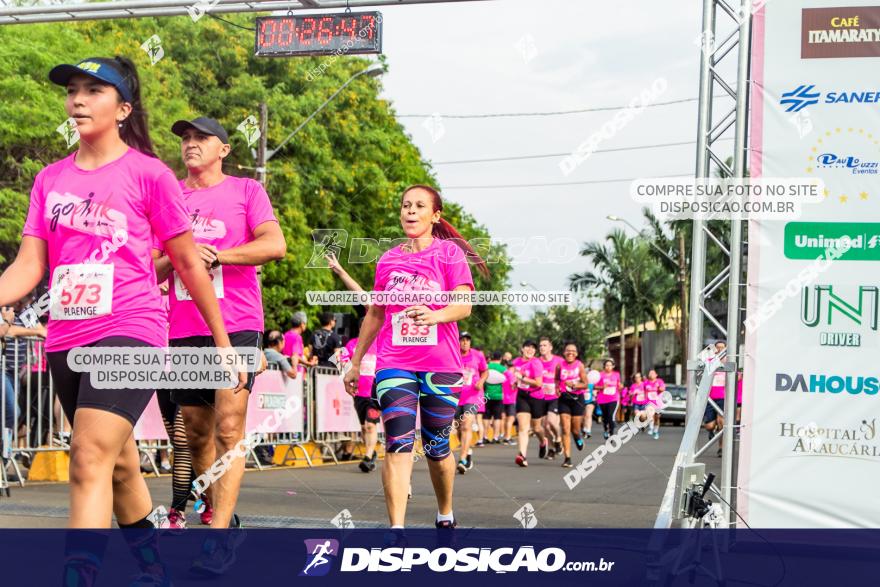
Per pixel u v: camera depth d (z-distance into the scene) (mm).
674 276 40250
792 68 6371
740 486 6375
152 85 22594
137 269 3967
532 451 19422
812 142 6340
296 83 27625
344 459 15742
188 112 22594
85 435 3770
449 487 5949
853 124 6289
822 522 6258
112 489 3979
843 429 6258
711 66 6793
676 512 4969
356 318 15031
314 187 27562
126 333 3881
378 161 30047
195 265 4215
